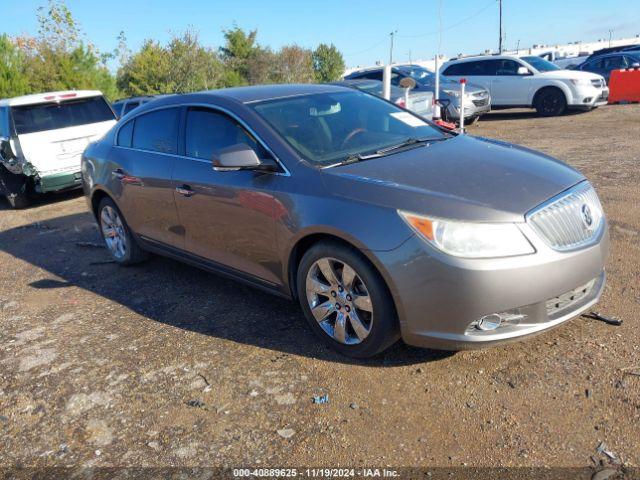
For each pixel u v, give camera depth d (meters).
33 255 6.23
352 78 14.56
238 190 3.75
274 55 42.97
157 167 4.54
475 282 2.82
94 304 4.65
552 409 2.81
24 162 8.25
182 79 30.70
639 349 3.23
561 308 3.12
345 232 3.10
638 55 18.64
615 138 10.48
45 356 3.82
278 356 3.52
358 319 3.26
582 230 3.14
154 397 3.22
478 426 2.75
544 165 3.54
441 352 3.39
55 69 23.20
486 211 2.90
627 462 2.45
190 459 2.70
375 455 2.62
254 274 3.91
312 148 3.69
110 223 5.48
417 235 2.91
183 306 4.42
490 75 15.76
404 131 4.22
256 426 2.89
